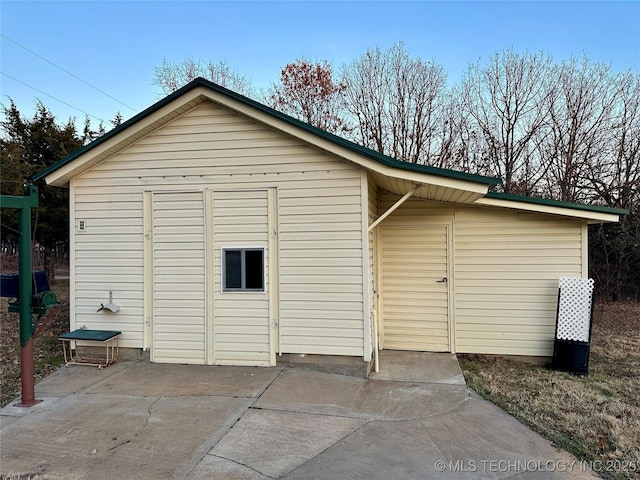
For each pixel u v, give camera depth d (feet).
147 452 10.91
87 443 11.47
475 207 22.85
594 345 26.05
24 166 52.21
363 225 18.02
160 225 19.76
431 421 13.19
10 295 15.14
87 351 20.45
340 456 10.71
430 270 23.39
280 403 14.49
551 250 21.90
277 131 18.80
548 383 17.95
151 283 19.86
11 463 10.37
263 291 18.92
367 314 17.97
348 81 62.08
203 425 12.64
